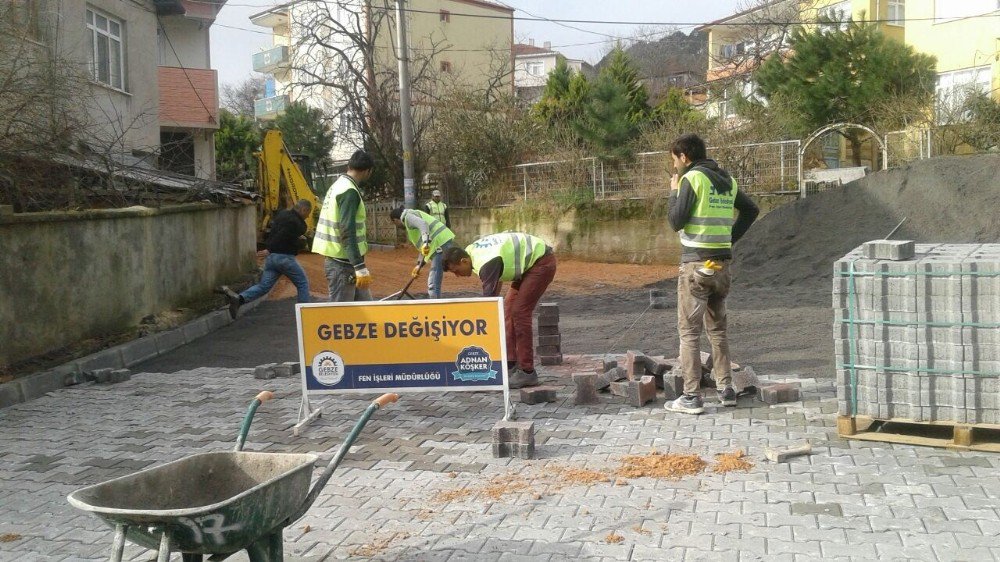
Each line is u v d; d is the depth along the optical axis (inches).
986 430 232.1
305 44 1306.6
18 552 185.9
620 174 949.8
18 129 411.8
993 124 808.3
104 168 490.6
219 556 147.2
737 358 359.3
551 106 1169.4
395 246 1099.3
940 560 161.0
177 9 874.1
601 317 500.7
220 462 160.1
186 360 406.9
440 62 1839.3
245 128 1601.9
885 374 230.4
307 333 270.7
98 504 142.8
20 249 360.5
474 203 1131.9
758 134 895.7
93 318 414.0
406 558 173.0
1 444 268.5
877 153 973.2
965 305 218.5
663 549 171.0
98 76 727.1
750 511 188.7
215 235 594.9
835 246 636.7
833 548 167.9
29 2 478.0
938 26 1002.7
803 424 254.7
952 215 616.4
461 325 263.1
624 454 233.8
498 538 180.4
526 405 291.4
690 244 261.6
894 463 216.2
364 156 329.4
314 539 184.4
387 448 249.4
